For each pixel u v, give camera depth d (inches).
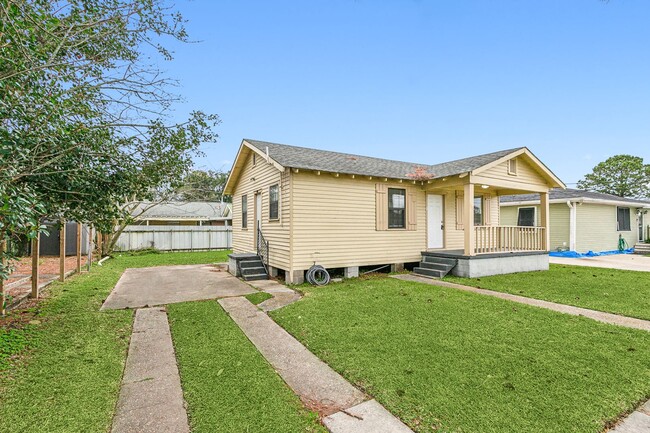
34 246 252.4
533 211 685.9
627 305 236.1
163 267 481.4
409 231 411.8
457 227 453.4
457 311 217.8
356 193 372.5
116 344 166.4
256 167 444.1
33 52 139.9
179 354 154.3
